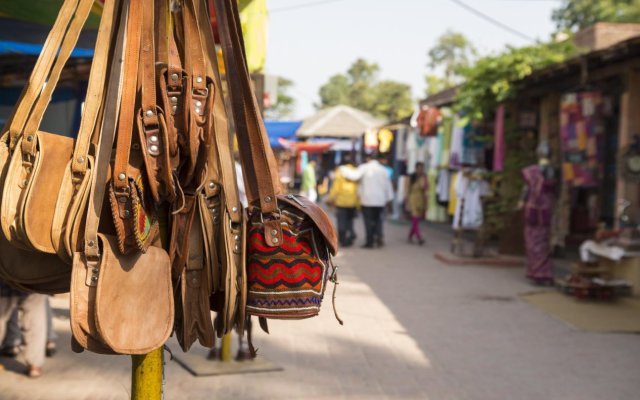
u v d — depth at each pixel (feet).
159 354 6.89
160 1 6.52
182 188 6.62
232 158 6.83
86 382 18.34
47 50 6.29
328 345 23.13
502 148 46.39
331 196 54.75
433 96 73.67
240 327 6.72
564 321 27.66
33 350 18.42
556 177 41.11
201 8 6.82
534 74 41.11
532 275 36.45
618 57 34.12
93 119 6.17
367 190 52.75
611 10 130.00
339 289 34.12
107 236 6.09
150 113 6.14
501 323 27.30
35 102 6.19
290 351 22.18
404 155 78.38
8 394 17.16
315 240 6.89
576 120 38.91
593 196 47.21
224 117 6.84
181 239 6.62
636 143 34.35
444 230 70.59
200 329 6.74
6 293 18.03
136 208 6.03
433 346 23.43
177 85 6.33
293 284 6.72
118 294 5.97
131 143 6.19
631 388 19.20
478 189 46.70
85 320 5.82
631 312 29.66
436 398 17.85
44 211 5.95
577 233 48.93
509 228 46.68
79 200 5.99
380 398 17.70
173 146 6.29
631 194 34.83
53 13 19.54
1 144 6.16
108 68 6.41
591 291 32.12
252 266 6.81
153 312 6.15
